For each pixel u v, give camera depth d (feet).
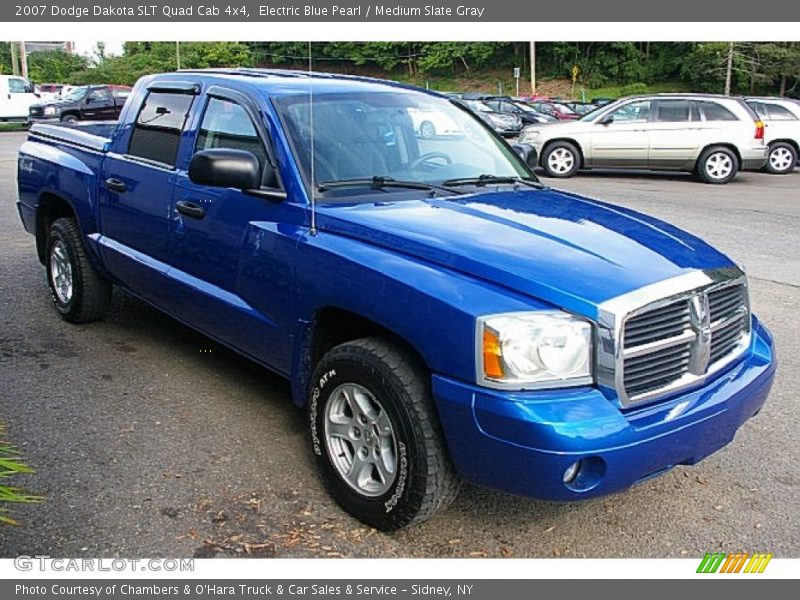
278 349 13.03
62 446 13.42
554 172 55.42
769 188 49.83
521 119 79.15
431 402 10.53
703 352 10.86
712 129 52.16
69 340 18.53
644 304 10.09
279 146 13.32
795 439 14.57
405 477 10.66
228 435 14.03
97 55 217.15
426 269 10.71
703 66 192.24
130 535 11.04
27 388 15.74
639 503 12.34
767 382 12.00
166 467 12.85
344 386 11.53
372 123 14.49
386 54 246.68
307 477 12.72
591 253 11.04
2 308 20.77
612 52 238.48
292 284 12.37
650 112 53.62
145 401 15.31
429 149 14.96
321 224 12.26
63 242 19.02
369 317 11.03
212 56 162.20
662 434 10.08
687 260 11.38
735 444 14.34
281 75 15.79
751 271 26.55
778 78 187.73
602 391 9.99
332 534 11.29
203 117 15.23
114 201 17.11
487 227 11.75
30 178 20.48
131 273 16.98
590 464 9.85
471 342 9.88
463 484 12.28
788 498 12.58
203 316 14.84
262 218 13.14
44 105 89.66
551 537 11.43
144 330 19.35
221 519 11.49
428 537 11.33
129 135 17.25
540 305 10.00
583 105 114.42
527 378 9.78
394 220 11.88
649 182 52.95
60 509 11.55
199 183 12.83
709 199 43.73
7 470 11.04
